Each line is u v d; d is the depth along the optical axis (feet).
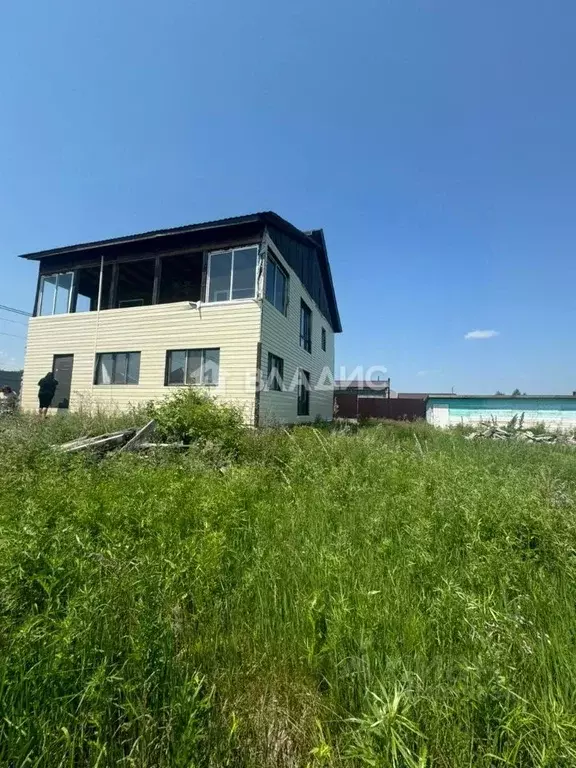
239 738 4.32
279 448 21.81
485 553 8.17
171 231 39.11
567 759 3.61
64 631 4.56
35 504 9.07
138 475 13.91
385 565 7.67
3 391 55.77
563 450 30.83
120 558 7.02
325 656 5.26
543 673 4.81
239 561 7.88
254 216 36.29
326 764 4.04
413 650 5.26
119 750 4.01
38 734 3.86
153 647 4.75
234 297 37.88
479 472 16.30
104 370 42.52
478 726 4.11
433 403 64.85
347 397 84.12
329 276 65.87
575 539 8.71
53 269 47.85
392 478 14.78
